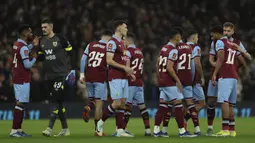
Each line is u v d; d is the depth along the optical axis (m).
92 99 46.25
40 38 45.25
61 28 89.81
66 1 96.19
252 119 75.38
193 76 47.25
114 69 42.84
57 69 44.59
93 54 45.31
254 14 108.00
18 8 93.44
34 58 44.47
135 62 46.12
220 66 42.75
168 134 46.78
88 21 94.62
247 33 102.94
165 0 103.44
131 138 41.09
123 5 99.38
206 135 44.88
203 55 81.00
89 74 45.50
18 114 43.62
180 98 42.44
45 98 76.94
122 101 43.16
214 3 106.44
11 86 75.25
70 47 45.19
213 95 45.28
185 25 96.25
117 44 42.78
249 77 87.94
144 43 92.88
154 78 82.12
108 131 52.03
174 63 42.53
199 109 48.16
